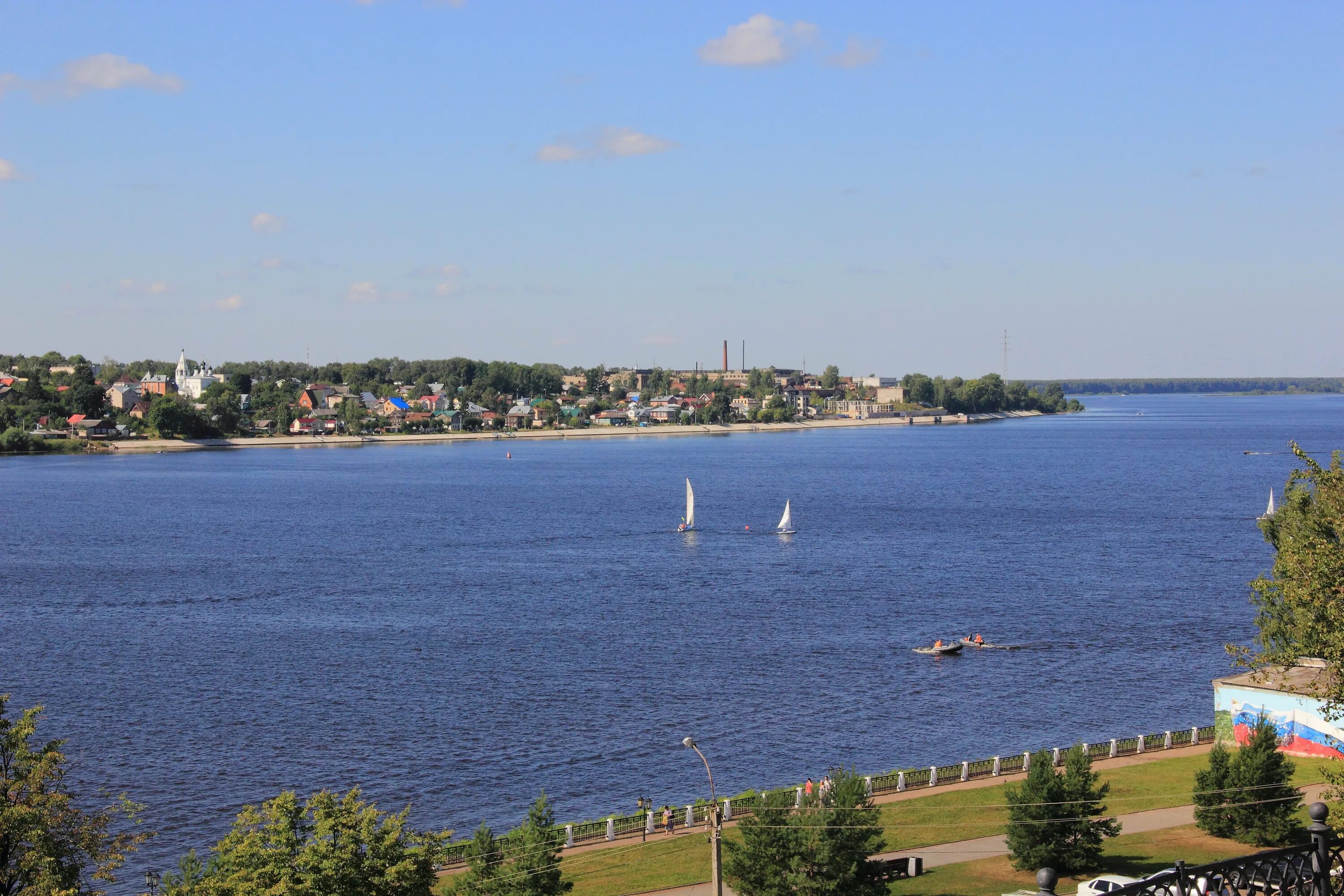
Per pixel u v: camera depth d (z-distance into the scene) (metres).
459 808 68.75
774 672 99.50
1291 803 57.44
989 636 113.69
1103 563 162.00
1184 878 20.17
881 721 85.31
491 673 99.31
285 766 76.06
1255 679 71.25
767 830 50.59
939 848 58.47
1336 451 56.38
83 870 60.09
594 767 75.62
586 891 53.66
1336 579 44.34
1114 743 74.25
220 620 123.19
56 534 195.25
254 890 42.25
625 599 135.12
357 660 104.44
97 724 85.19
